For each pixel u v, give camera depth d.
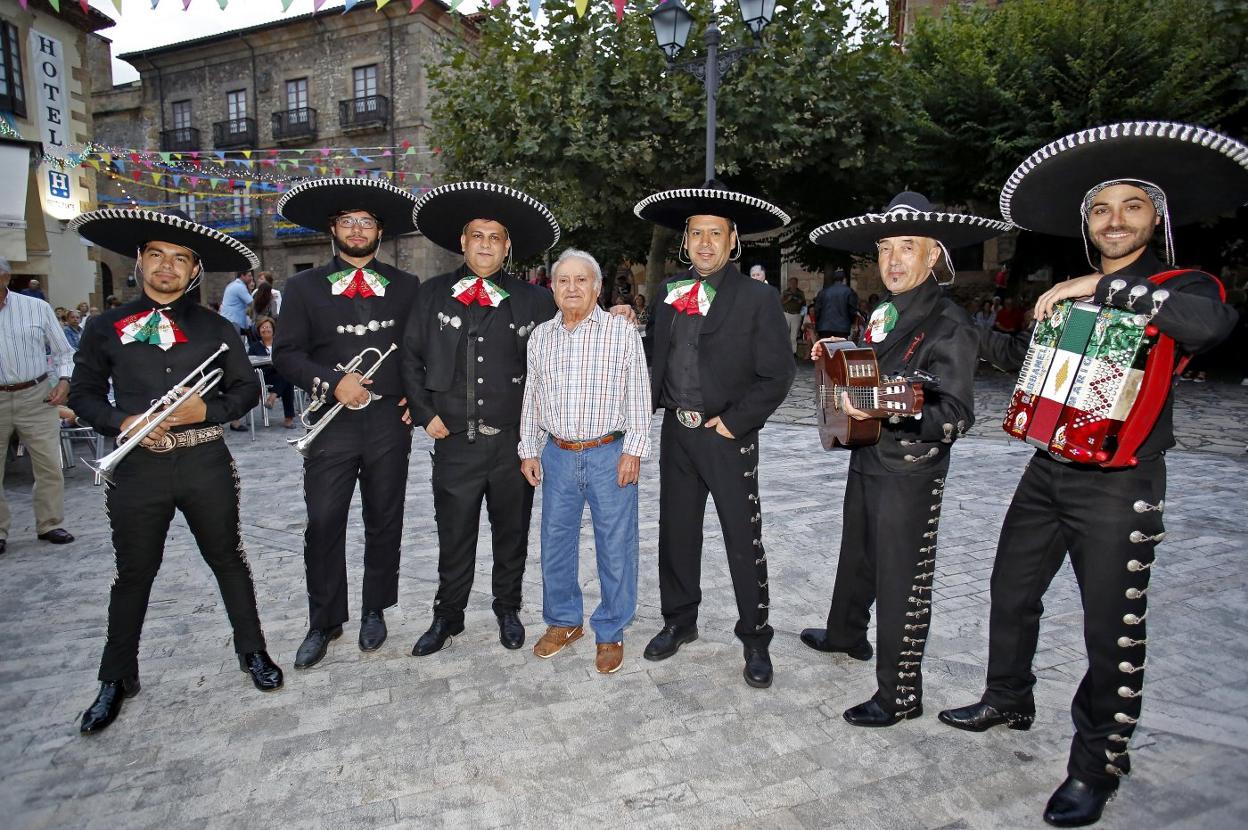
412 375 3.41
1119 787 2.50
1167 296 2.07
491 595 4.21
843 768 2.63
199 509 3.03
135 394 2.98
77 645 3.60
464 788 2.54
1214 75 11.95
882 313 2.93
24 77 12.78
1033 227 2.75
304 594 4.25
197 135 26.02
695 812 2.41
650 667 3.37
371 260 3.57
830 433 2.95
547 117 11.61
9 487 6.76
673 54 8.73
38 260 9.45
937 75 13.73
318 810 2.43
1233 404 10.17
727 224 3.23
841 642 3.39
